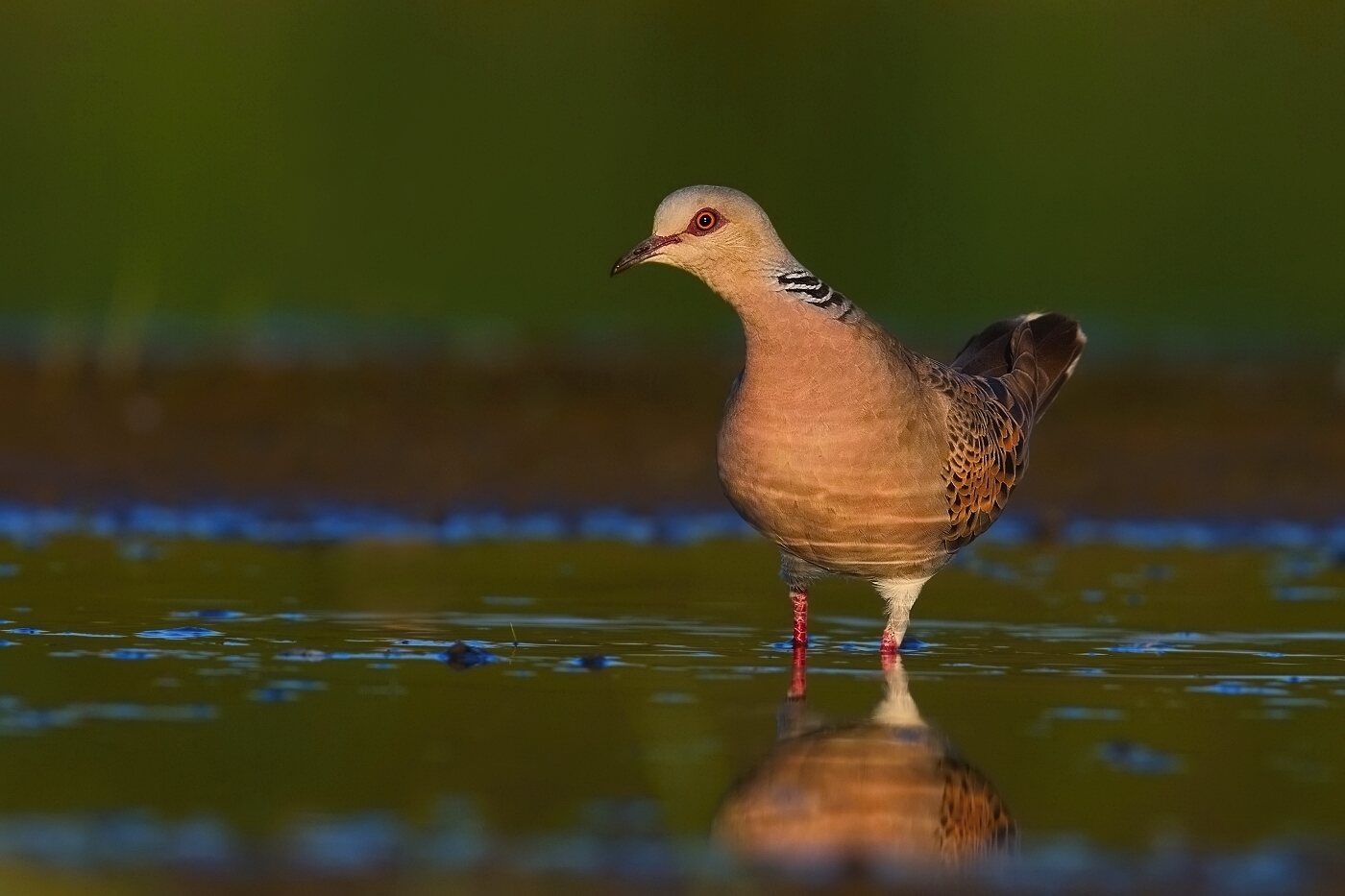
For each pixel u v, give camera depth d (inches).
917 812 298.0
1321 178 1071.0
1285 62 1180.5
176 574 492.1
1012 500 617.3
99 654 398.9
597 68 1174.3
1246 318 910.4
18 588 470.6
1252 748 331.3
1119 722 350.6
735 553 543.5
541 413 693.3
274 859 270.5
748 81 1152.8
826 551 413.4
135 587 474.3
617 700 364.8
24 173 986.7
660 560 530.9
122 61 1099.3
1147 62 1179.3
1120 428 688.4
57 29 1143.6
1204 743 335.3
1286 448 671.8
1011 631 442.6
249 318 848.3
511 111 1097.4
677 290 946.1
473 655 397.1
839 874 270.2
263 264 925.8
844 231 997.8
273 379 713.0
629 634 432.5
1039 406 473.1
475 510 599.5
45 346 749.9
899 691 375.9
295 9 1192.8
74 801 296.7
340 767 316.2
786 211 1015.6
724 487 417.1
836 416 398.6
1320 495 627.2
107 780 307.4
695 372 755.4
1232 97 1144.2
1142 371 767.1
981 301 922.7
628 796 301.9
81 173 995.3
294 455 641.0
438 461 641.0
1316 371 780.0
